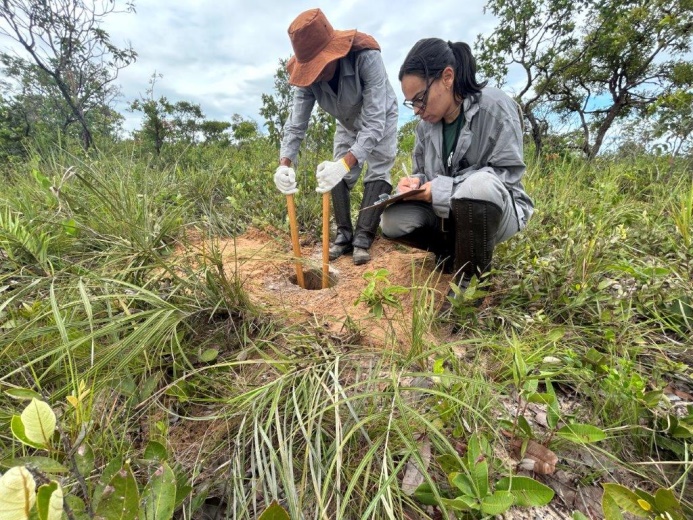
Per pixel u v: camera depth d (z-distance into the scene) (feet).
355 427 2.76
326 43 6.39
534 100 21.42
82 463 2.51
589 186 11.61
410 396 3.65
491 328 4.94
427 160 6.34
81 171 8.44
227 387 3.91
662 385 3.67
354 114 7.36
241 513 2.49
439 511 2.82
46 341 4.05
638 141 15.79
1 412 3.21
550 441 3.28
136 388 3.72
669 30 19.81
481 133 5.60
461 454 3.13
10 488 1.56
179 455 3.26
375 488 2.86
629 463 3.14
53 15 15.28
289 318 5.30
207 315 4.94
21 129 19.17
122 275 4.91
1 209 6.88
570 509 2.94
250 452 3.18
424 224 6.33
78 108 17.43
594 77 23.47
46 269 5.15
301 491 2.54
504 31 20.68
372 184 7.79
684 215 6.86
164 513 2.24
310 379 3.59
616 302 4.86
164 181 10.15
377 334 4.97
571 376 3.98
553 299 5.25
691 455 3.19
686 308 4.85
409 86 5.22
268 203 10.08
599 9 20.29
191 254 6.18
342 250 8.17
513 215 5.51
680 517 2.41
